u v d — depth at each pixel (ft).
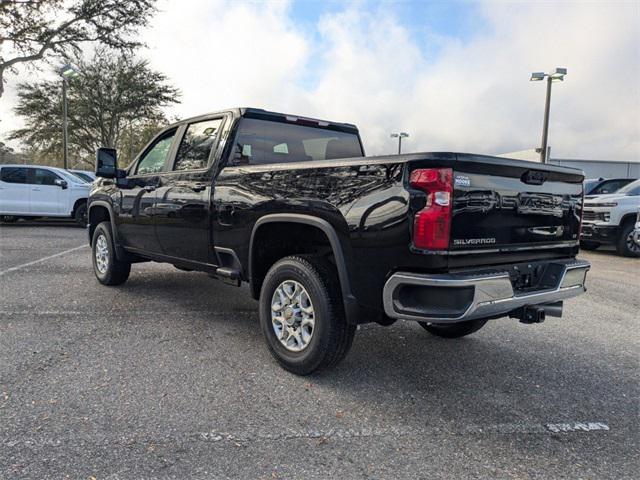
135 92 98.78
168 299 18.66
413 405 10.37
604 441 9.15
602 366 12.95
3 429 8.84
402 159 9.37
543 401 10.76
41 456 8.05
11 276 22.16
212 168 14.23
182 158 15.98
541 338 15.29
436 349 13.98
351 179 10.24
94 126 100.12
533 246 11.11
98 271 20.90
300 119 15.87
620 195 36.88
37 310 16.57
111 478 7.54
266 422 9.45
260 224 12.25
